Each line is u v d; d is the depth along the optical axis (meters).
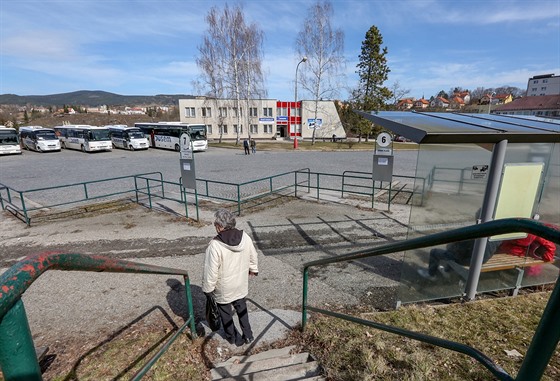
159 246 6.46
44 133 27.95
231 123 50.00
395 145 37.69
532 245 4.14
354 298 4.35
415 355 2.85
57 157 23.92
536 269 4.38
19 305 0.71
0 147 24.67
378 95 36.00
